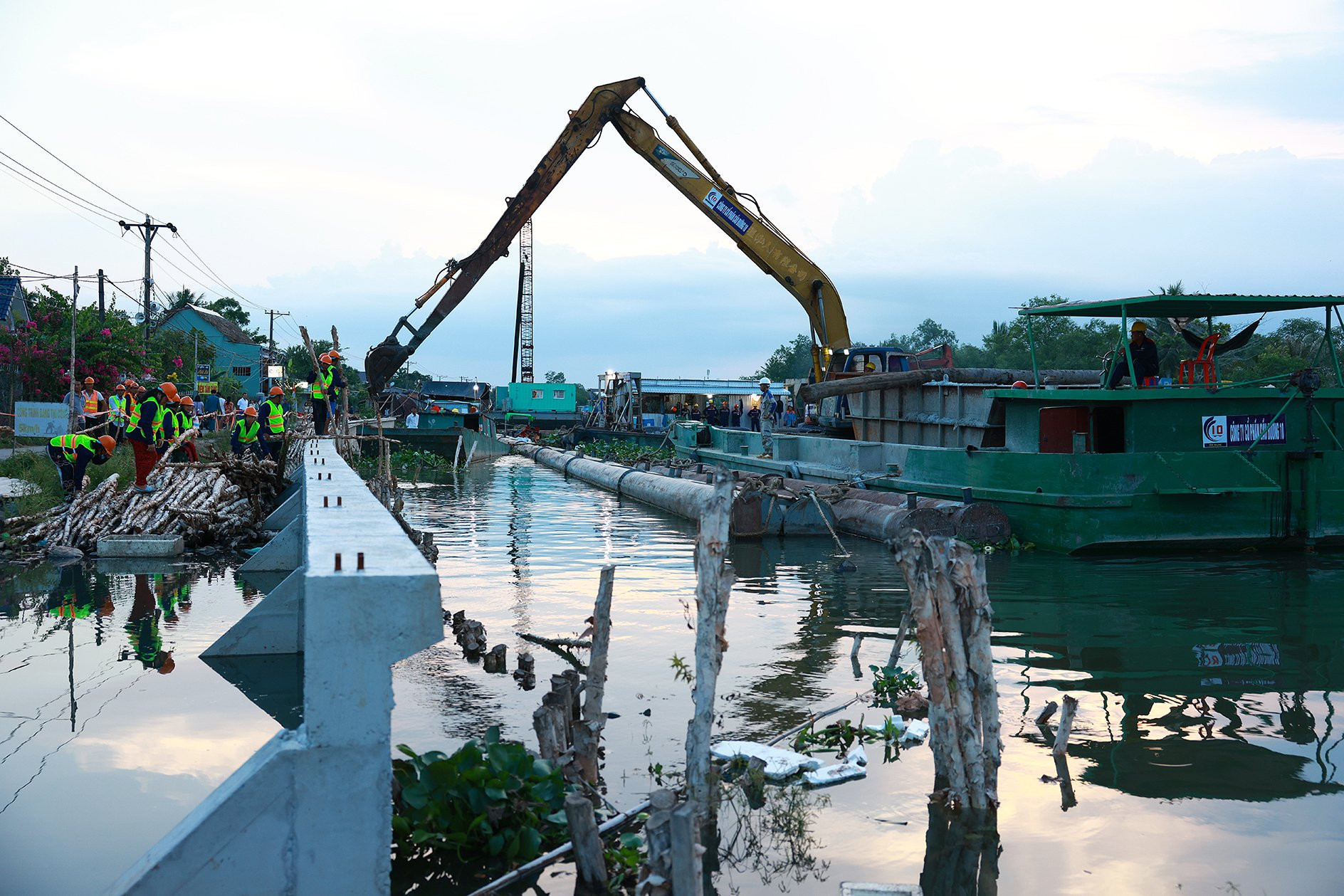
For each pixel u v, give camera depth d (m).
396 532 6.30
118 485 18.70
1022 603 11.78
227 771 6.38
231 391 62.75
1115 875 5.09
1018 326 70.88
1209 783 6.29
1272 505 15.66
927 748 7.00
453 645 10.13
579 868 4.95
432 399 55.12
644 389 50.03
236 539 16.80
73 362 22.98
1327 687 8.30
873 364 24.80
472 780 5.49
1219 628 10.45
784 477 21.08
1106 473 15.35
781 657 9.51
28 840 5.36
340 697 4.29
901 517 16.80
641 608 11.83
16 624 10.68
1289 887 4.94
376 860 4.31
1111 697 8.07
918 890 4.89
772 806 6.00
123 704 7.82
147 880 4.11
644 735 7.22
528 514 22.80
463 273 27.09
